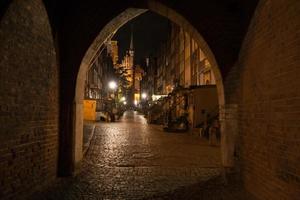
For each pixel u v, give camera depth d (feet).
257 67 20.34
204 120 73.20
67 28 25.98
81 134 30.42
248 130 22.27
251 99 21.63
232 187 23.86
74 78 26.12
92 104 106.42
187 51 107.24
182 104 89.66
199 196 21.98
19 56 17.78
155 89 229.04
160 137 64.90
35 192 20.66
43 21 21.35
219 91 27.53
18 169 18.02
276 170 17.08
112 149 45.73
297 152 14.65
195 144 53.72
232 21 25.79
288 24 15.60
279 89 16.74
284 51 16.07
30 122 19.70
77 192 22.58
